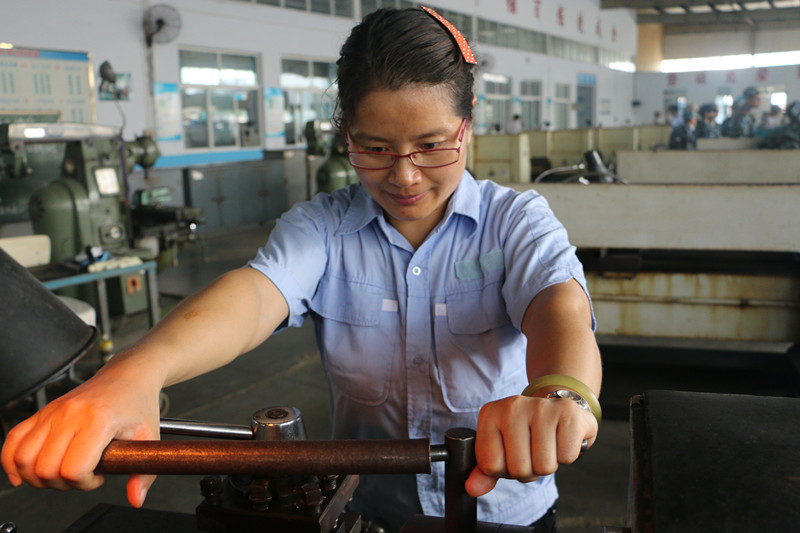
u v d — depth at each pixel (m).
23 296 0.50
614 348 2.98
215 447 0.44
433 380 0.95
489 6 14.27
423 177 0.74
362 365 0.97
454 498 0.50
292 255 0.89
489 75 14.50
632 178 4.34
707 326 2.59
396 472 0.43
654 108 22.45
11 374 0.49
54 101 6.51
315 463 0.43
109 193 3.83
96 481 0.47
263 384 3.21
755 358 2.82
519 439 0.48
